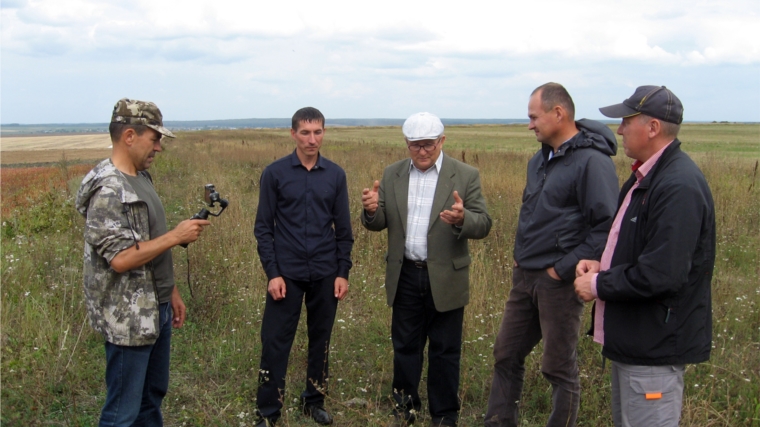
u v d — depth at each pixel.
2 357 4.14
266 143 36.34
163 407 3.93
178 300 3.30
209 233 7.65
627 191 2.87
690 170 2.51
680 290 2.54
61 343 4.35
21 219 9.32
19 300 5.29
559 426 3.45
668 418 2.65
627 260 2.69
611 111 2.73
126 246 2.71
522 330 3.60
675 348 2.57
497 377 3.73
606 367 4.50
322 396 3.93
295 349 4.77
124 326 2.79
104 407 2.90
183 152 28.16
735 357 4.50
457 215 3.50
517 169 15.96
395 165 3.94
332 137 60.00
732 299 5.79
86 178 2.79
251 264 6.52
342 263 3.92
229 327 5.25
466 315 5.15
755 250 7.83
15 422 3.50
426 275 3.77
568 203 3.26
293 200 3.76
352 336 5.13
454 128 108.44
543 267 3.30
